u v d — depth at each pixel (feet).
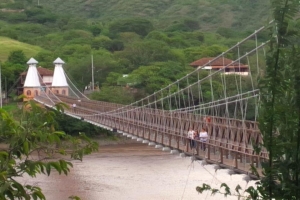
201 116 91.56
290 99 20.97
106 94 218.59
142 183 126.21
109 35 385.91
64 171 22.29
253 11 481.46
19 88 277.44
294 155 20.77
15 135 21.71
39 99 234.38
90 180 130.72
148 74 223.10
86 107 181.47
